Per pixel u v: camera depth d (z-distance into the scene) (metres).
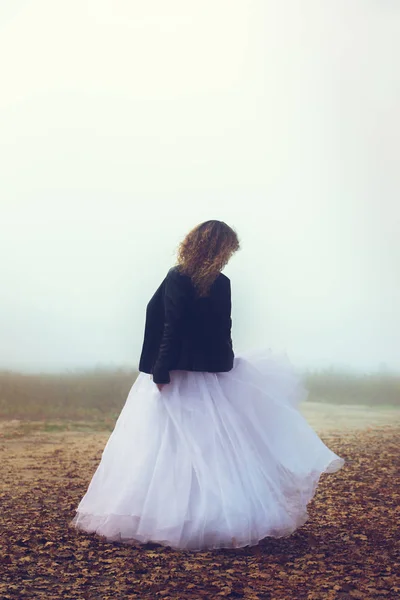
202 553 3.55
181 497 3.58
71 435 8.34
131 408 3.87
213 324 3.84
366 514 4.50
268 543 3.79
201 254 3.88
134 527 3.65
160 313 3.94
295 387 4.17
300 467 3.84
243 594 3.03
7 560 3.43
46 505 4.69
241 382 3.91
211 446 3.68
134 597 2.97
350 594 3.06
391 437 8.09
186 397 3.79
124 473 3.75
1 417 9.73
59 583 3.13
